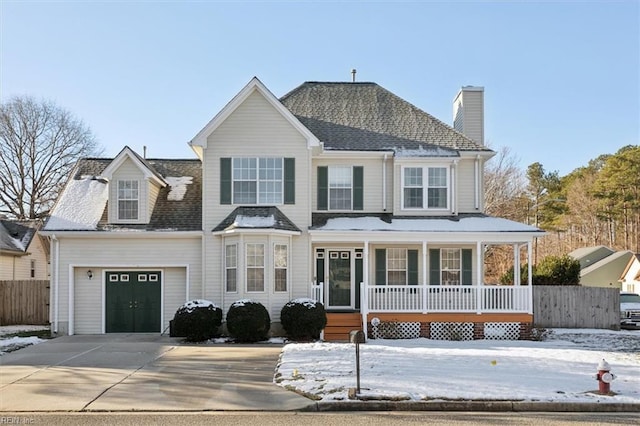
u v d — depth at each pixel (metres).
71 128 64.50
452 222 23.77
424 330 22.28
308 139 23.16
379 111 27.03
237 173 23.16
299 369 14.64
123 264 22.97
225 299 22.28
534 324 26.20
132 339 21.03
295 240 22.95
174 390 12.80
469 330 22.31
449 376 13.83
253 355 17.27
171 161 27.08
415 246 24.64
